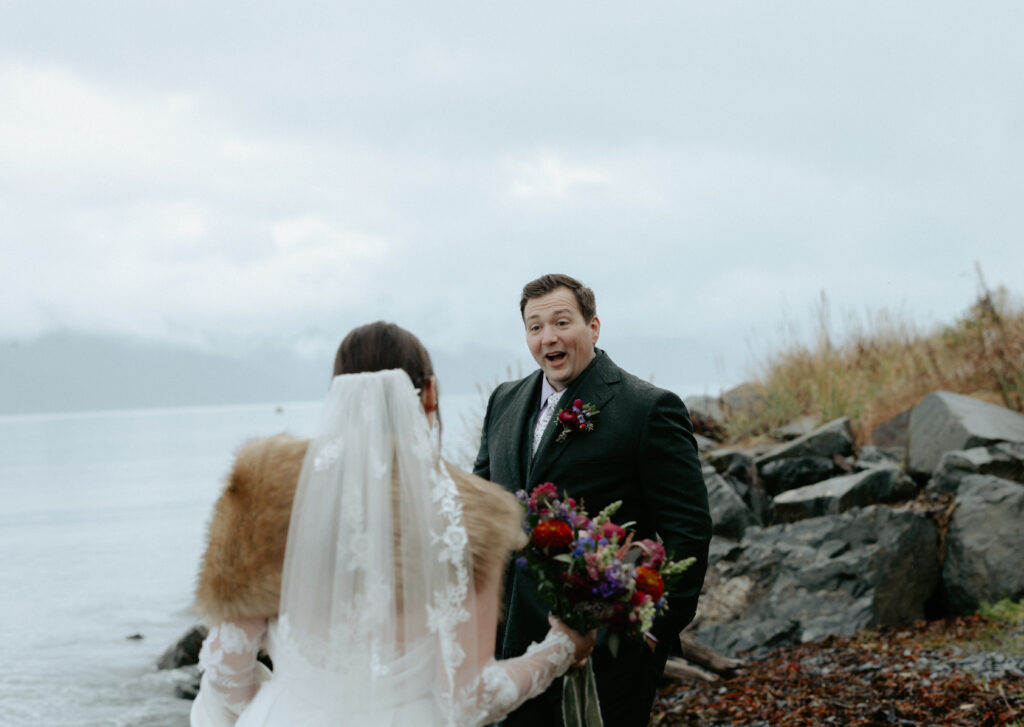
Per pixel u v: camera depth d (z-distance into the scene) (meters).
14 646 11.04
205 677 2.39
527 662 2.51
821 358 12.77
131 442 88.88
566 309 3.67
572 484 3.51
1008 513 7.50
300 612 2.24
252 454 2.37
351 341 2.50
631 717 3.24
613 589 2.57
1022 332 11.41
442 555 2.27
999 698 5.16
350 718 2.23
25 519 26.09
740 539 8.53
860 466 9.69
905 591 7.39
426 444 2.36
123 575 16.28
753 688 6.15
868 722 5.12
